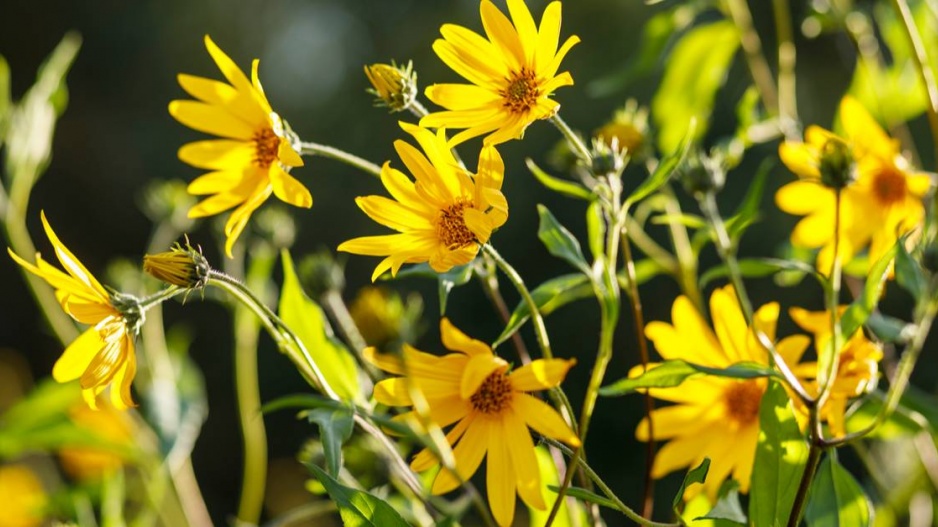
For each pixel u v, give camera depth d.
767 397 1.05
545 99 1.04
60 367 1.07
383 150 4.51
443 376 1.04
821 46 3.25
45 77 1.38
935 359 2.43
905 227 1.21
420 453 1.04
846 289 1.39
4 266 4.57
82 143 4.96
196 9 5.11
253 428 1.36
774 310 1.11
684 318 1.12
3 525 1.58
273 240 1.38
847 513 1.06
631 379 1.04
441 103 1.06
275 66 4.94
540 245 3.56
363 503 1.02
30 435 1.36
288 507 1.90
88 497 1.31
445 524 1.07
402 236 1.05
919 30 1.38
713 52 1.42
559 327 3.25
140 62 5.09
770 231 3.20
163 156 4.98
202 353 4.30
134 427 1.38
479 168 1.04
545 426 1.02
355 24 4.79
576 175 1.31
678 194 2.87
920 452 1.23
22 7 5.11
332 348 1.14
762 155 3.21
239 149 1.12
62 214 4.87
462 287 3.49
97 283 1.08
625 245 1.11
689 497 1.12
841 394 1.08
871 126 1.21
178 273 1.08
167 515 1.37
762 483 1.05
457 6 4.64
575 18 3.85
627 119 1.27
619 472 3.10
